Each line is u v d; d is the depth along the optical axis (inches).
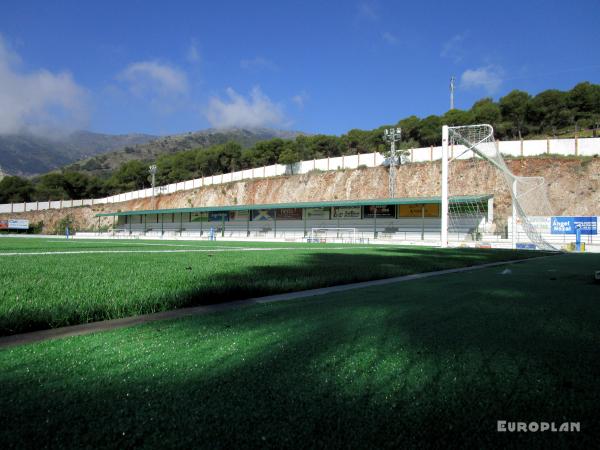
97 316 153.9
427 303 177.3
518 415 66.6
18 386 78.9
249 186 2549.2
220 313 160.2
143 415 65.9
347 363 92.5
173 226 2461.9
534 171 1642.5
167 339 116.3
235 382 80.6
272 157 2984.7
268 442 57.1
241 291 211.9
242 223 2122.3
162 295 188.9
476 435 59.8
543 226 1162.0
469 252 741.9
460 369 88.3
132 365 91.9
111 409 68.2
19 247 839.7
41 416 65.6
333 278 272.2
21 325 132.8
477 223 1439.5
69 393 75.2
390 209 1673.2
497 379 82.4
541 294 206.2
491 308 164.1
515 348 104.5
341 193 2166.6
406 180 1994.3
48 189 3585.1
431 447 56.1
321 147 2851.9
